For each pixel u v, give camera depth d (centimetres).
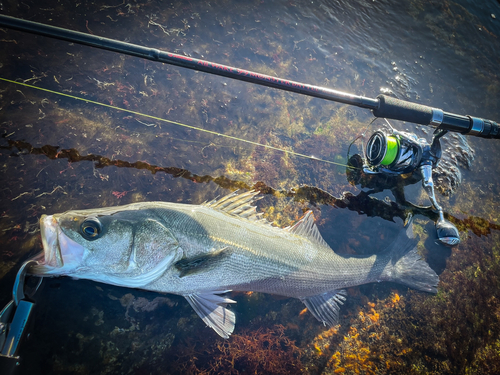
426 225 62
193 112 60
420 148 57
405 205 63
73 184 52
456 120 54
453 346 55
